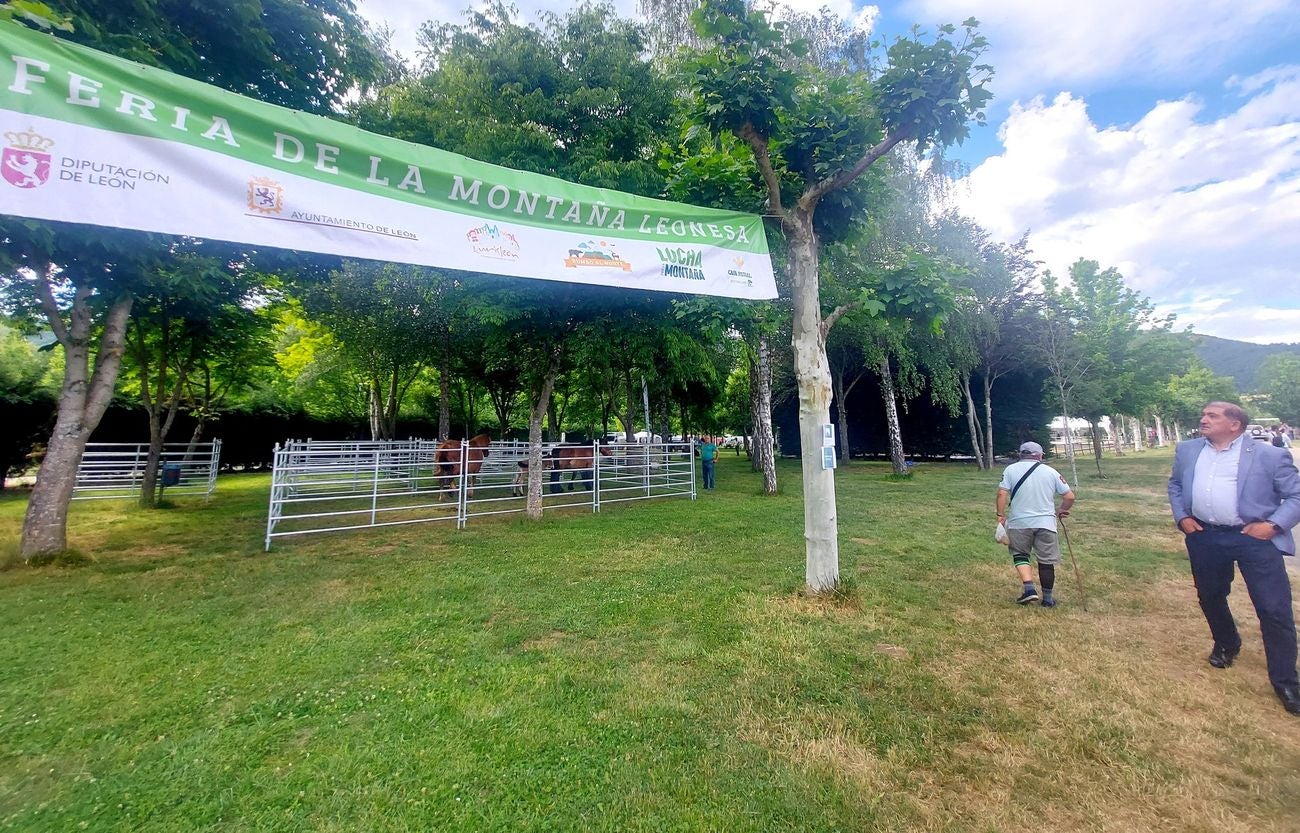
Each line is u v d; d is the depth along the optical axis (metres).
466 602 5.12
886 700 3.26
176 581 5.88
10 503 12.52
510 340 10.80
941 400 21.69
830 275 8.92
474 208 4.48
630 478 13.56
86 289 7.10
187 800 2.37
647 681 3.49
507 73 8.90
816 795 2.40
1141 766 2.63
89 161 3.24
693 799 2.38
